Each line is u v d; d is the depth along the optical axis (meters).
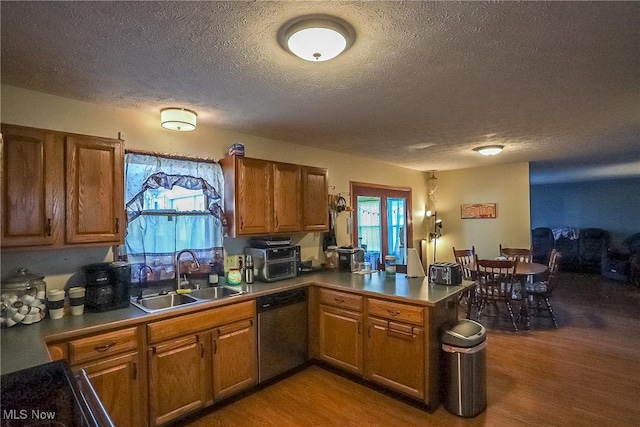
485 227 5.85
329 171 4.36
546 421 2.32
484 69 2.00
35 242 1.96
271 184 3.22
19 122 2.16
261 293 2.80
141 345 2.14
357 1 1.34
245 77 2.06
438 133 3.50
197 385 2.39
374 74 2.04
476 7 1.40
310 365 3.26
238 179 2.98
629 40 1.68
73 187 2.11
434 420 2.37
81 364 1.90
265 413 2.48
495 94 2.40
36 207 1.97
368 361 2.79
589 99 2.52
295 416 2.44
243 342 2.67
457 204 6.16
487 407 2.49
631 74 2.09
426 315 2.45
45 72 1.95
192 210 2.93
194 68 1.93
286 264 3.34
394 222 5.54
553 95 2.43
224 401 2.63
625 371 3.01
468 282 3.03
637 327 4.17
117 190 2.30
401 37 1.63
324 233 4.19
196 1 1.33
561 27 1.56
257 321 2.78
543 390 2.71
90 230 2.18
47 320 2.06
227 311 2.57
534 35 1.63
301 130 3.32
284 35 1.58
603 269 7.63
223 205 3.06
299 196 3.47
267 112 2.74
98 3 1.32
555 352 3.43
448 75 2.07
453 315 2.78
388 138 3.70
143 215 2.67
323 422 2.37
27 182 1.94
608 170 6.57
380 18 1.47
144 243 2.68
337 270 3.82
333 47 1.60
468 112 2.80
